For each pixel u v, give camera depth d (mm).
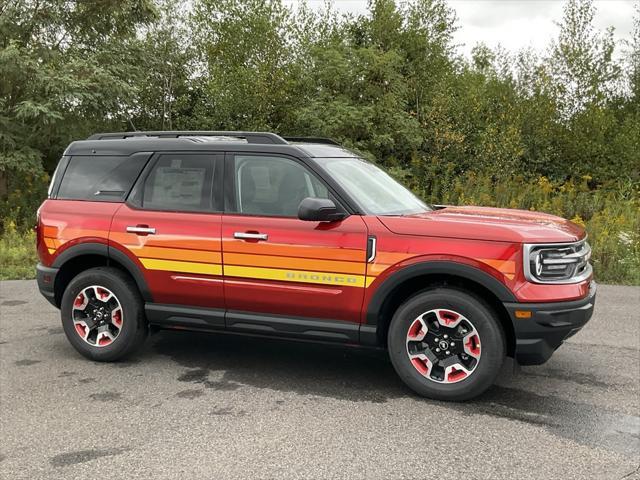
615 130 20609
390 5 21031
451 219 4473
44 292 5535
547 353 4270
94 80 16438
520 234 4176
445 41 21812
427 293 4371
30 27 16375
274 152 4863
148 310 5141
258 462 3455
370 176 5195
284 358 5449
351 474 3314
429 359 4414
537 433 3863
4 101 16141
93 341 5371
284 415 4152
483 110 21188
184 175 5098
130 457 3529
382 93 18906
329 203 4414
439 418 4102
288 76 19703
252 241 4723
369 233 4434
